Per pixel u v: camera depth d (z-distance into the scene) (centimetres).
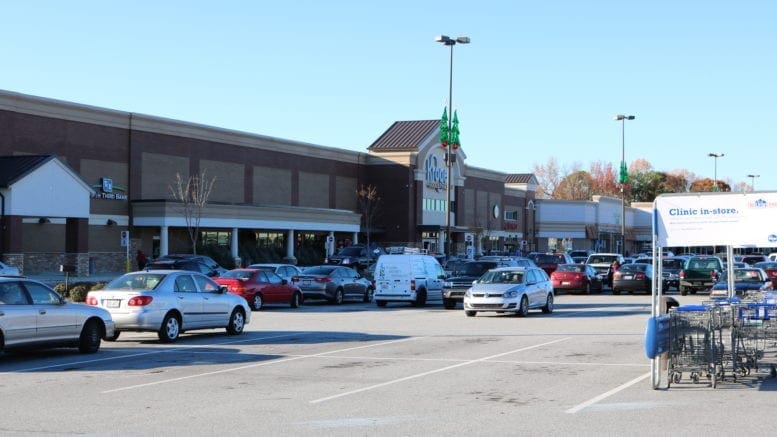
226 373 1427
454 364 1541
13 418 1033
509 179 10112
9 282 1584
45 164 4322
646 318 2619
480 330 2234
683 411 1080
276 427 980
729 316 1300
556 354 1689
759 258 5534
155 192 5528
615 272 4197
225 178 6141
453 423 1004
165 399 1169
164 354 1708
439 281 3388
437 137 7900
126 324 1873
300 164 6931
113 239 5219
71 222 4588
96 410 1086
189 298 1989
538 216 10206
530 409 1096
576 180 13638
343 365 1530
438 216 8031
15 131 4634
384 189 7650
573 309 3098
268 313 2905
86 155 5056
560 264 4400
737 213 1355
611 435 939
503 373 1424
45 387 1277
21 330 1554
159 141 5559
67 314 1659
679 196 1377
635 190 13525
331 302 3447
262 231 6400
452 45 4481
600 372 1435
